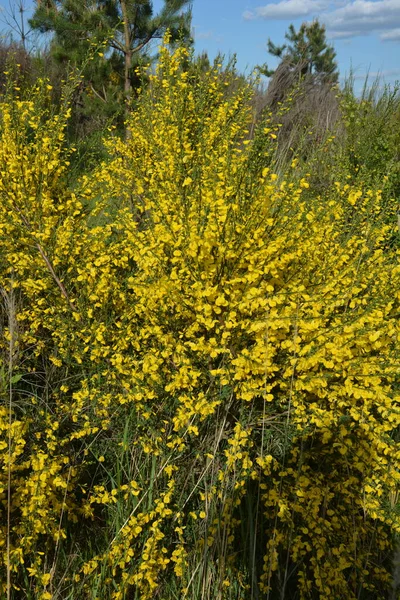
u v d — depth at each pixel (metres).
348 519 2.70
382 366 2.55
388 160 5.70
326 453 2.79
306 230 2.93
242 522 2.62
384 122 5.94
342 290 2.75
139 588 2.49
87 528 2.69
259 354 2.55
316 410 2.58
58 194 3.87
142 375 2.76
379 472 2.70
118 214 3.49
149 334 2.86
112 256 3.40
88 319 3.13
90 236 3.48
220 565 2.43
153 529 2.42
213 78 4.93
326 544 2.54
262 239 2.77
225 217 2.59
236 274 2.74
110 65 8.00
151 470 2.73
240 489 2.65
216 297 2.73
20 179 3.51
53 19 7.85
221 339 2.76
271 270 2.71
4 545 2.37
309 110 8.73
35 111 3.69
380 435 2.57
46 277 3.34
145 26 8.02
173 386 2.68
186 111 4.45
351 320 2.61
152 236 2.98
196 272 2.71
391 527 2.61
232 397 2.83
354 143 5.96
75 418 2.79
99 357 3.05
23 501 2.48
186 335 2.80
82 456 2.93
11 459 2.37
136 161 4.36
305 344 2.68
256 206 2.73
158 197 3.19
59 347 3.25
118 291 3.20
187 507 2.75
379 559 2.68
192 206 2.82
